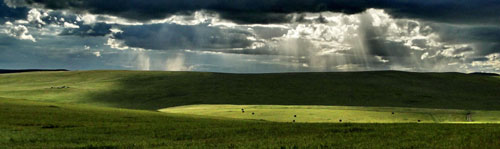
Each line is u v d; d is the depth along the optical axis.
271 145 30.23
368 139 32.81
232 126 47.12
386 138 33.22
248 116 89.94
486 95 162.62
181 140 35.03
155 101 146.38
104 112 66.12
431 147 27.62
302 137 35.34
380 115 90.12
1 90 168.88
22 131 39.38
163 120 56.47
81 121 50.88
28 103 76.31
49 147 30.67
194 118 62.06
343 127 42.97
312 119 84.56
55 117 54.12
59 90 165.50
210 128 44.22
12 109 61.41
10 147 30.58
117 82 187.75
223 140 34.16
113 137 36.69
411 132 36.88
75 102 143.25
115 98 151.62
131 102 144.62
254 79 190.00
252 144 31.02
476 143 28.72
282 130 41.19
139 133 39.78
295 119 84.56
